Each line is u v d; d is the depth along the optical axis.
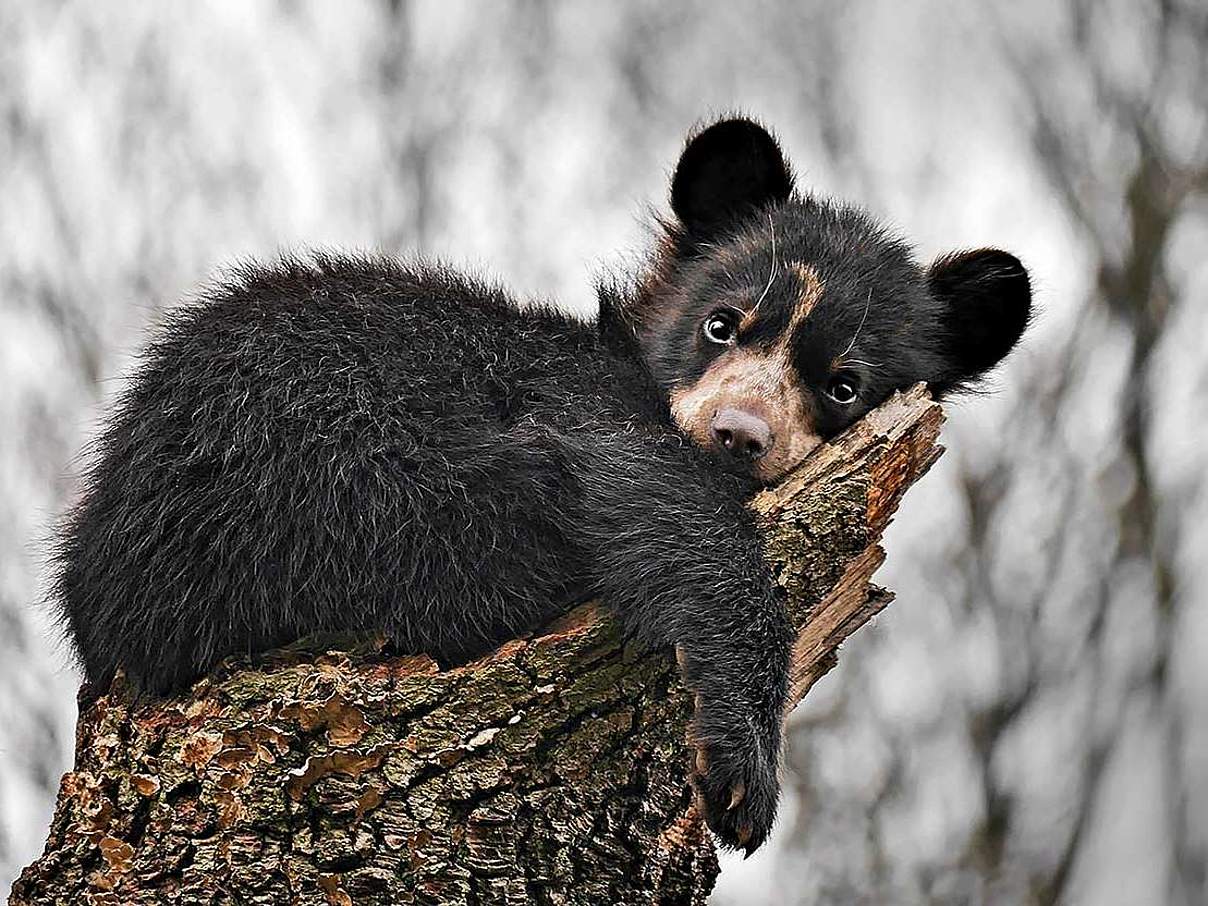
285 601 9.66
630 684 8.58
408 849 8.02
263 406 10.20
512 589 10.00
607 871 8.26
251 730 8.19
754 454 11.41
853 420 12.42
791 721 18.77
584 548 10.25
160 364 10.59
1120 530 20.02
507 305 12.29
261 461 10.03
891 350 12.66
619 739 8.50
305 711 8.20
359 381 10.44
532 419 10.86
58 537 11.19
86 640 10.25
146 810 8.20
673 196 13.81
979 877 18.58
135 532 9.90
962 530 19.94
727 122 13.69
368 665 8.67
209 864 8.00
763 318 12.39
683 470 10.52
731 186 13.75
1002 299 13.63
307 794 8.09
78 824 8.30
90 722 9.05
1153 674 19.78
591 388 11.64
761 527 9.99
